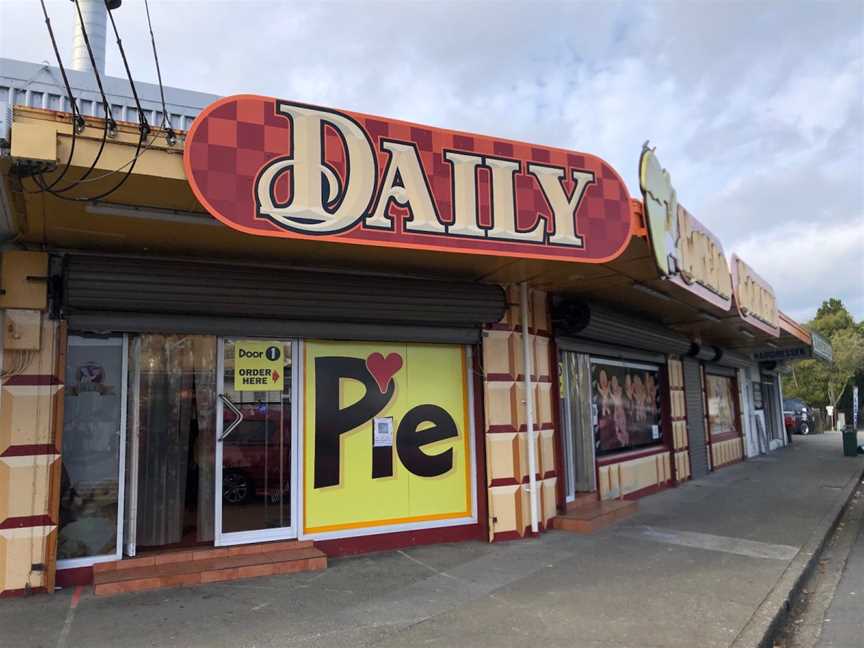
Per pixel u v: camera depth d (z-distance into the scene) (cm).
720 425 1841
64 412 616
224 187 493
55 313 593
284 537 698
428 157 584
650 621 526
